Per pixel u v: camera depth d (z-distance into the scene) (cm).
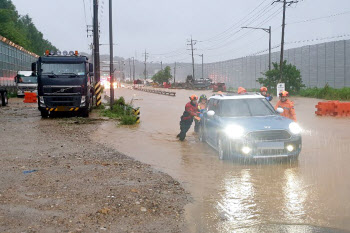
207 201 605
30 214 533
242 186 689
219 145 937
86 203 584
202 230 486
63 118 1967
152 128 1549
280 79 4381
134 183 703
